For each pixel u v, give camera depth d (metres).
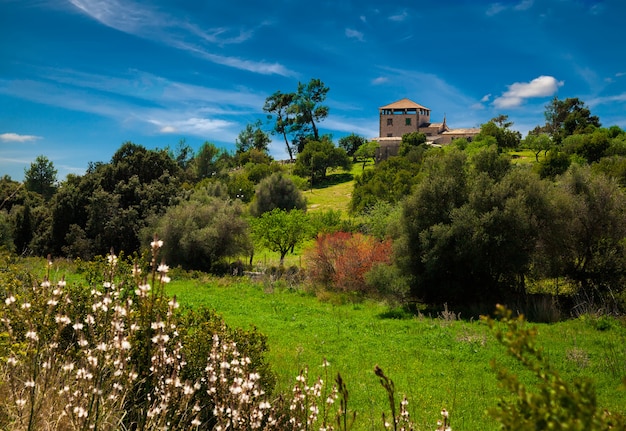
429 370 13.17
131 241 41.69
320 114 137.12
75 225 41.47
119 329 4.35
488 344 15.84
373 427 8.23
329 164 100.62
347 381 11.65
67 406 4.16
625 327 17.91
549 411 2.01
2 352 4.99
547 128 137.00
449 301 23.91
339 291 27.56
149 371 5.48
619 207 22.62
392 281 23.62
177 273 32.75
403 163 71.81
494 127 103.44
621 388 2.08
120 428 4.73
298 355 14.15
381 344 16.23
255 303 24.42
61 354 5.27
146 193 43.88
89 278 7.27
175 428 4.90
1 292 6.60
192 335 6.80
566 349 14.82
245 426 5.11
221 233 36.81
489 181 23.38
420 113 141.50
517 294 23.61
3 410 4.35
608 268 22.50
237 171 104.56
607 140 73.44
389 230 27.78
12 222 44.75
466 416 9.64
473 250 21.83
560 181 25.14
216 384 5.38
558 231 22.33
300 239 37.81
